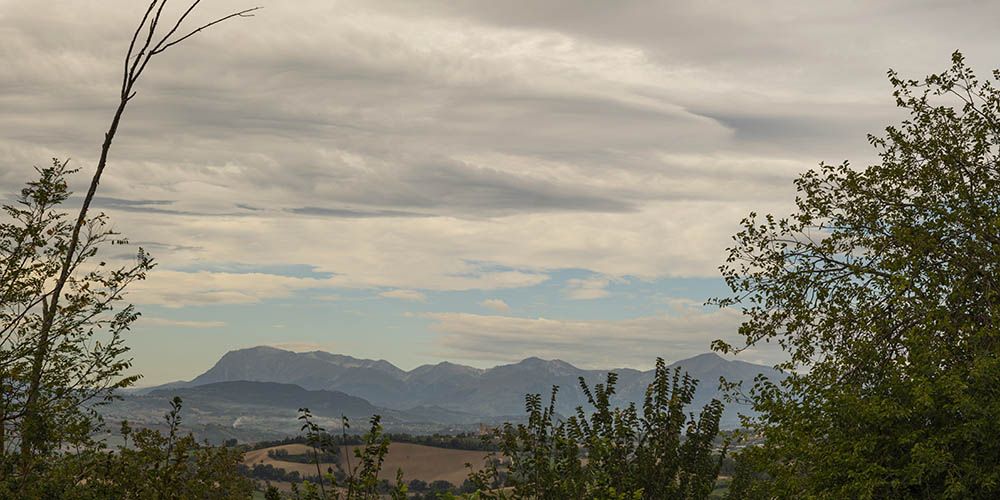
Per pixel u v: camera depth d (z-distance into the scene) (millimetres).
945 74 24516
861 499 14695
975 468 14352
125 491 16078
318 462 12414
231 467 17516
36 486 15453
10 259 17172
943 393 15188
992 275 21344
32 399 16266
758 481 17578
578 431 17062
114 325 17062
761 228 24656
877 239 23250
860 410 15562
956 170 24047
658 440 17656
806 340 23266
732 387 18297
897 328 21172
